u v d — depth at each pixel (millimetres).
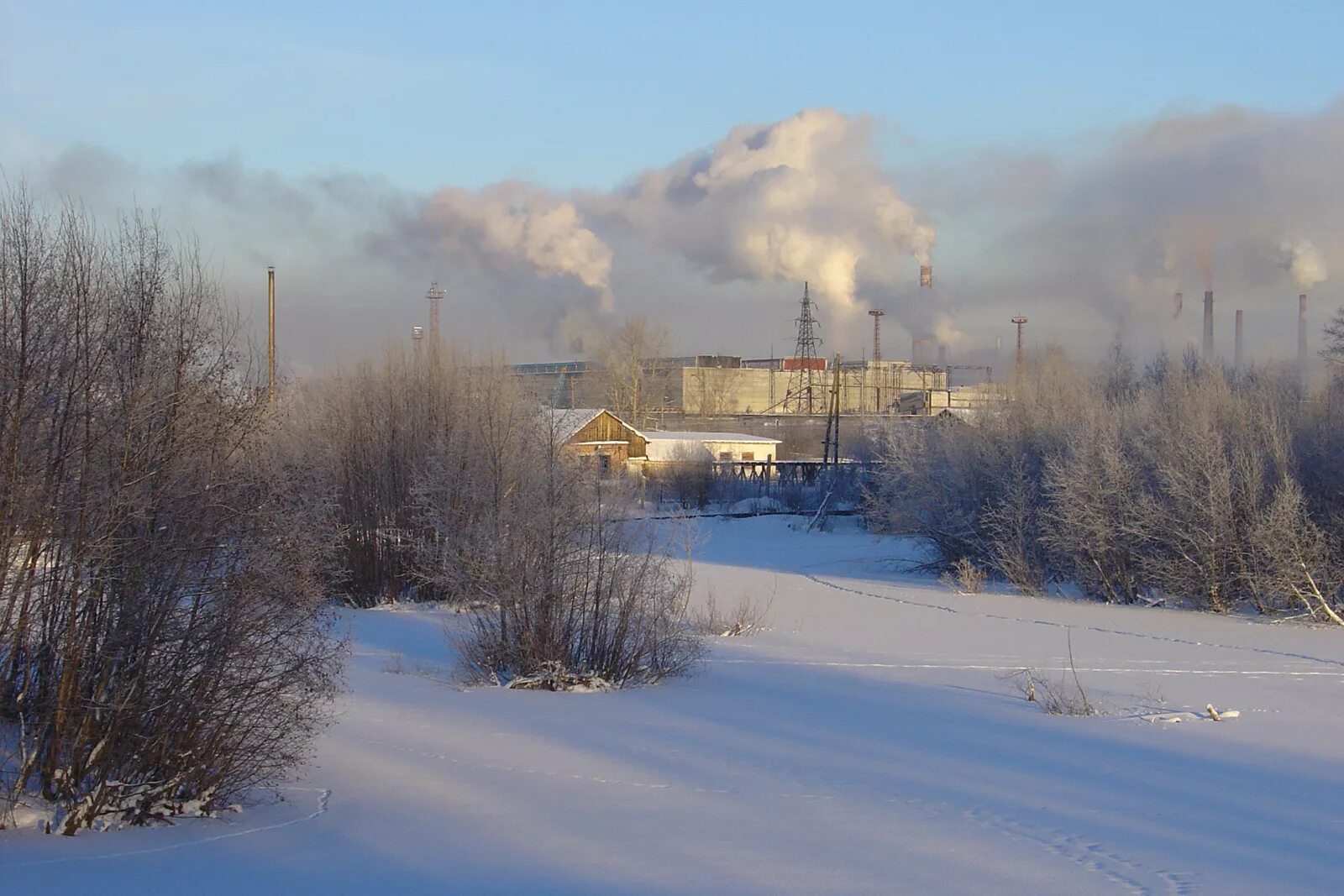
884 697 13727
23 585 7176
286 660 8250
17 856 6777
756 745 10977
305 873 6785
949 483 32906
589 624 14586
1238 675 15953
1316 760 10492
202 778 7898
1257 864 7336
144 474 7543
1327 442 26328
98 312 7621
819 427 84812
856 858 7367
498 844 7543
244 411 8133
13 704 7340
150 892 6332
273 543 8109
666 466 58469
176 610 7676
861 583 30375
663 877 6918
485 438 16547
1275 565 24000
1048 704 13109
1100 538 26766
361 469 22531
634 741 11078
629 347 76938
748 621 20578
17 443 7125
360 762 9828
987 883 6883
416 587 22438
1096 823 8320
